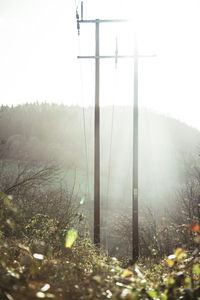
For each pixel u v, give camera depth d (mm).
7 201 4094
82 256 7141
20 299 3680
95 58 13953
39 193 13430
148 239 14445
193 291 4047
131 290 4082
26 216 9391
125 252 16906
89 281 4766
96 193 13125
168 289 4180
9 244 6129
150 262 9211
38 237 7680
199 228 4602
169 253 10273
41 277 4855
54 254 6516
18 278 3951
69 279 4820
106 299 4125
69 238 7547
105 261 7344
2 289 3816
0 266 4531
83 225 10727
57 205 11812
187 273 5230
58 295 4207
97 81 13812
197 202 14289
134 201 12883
